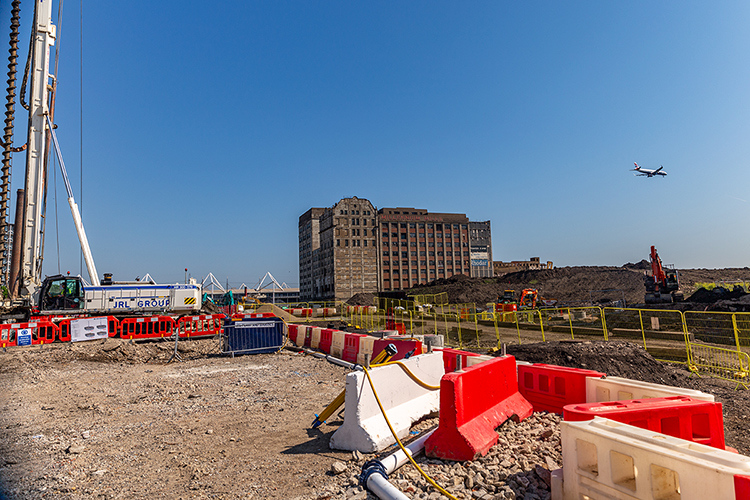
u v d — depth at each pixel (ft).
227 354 54.24
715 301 106.22
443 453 17.48
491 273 416.26
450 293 251.60
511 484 14.99
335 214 364.58
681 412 14.60
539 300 144.46
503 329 85.40
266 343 56.85
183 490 16.20
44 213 82.38
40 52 82.07
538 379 23.71
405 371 23.13
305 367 45.21
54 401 31.24
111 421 25.94
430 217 399.03
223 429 24.09
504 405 21.58
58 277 78.02
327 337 54.19
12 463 18.94
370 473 15.76
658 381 34.42
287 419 25.98
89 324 61.16
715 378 36.70
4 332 56.65
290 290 479.41
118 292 84.48
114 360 49.90
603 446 11.91
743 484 8.65
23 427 24.66
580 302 170.09
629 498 11.06
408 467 17.10
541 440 18.90
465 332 82.33
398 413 21.89
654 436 11.23
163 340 63.72
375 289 366.22
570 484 12.90
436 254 395.96
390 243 384.06
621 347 39.04
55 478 17.30
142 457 19.83
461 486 15.21
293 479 16.98
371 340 44.29
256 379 38.88
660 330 67.97
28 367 45.03
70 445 21.18
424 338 47.98
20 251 78.74
